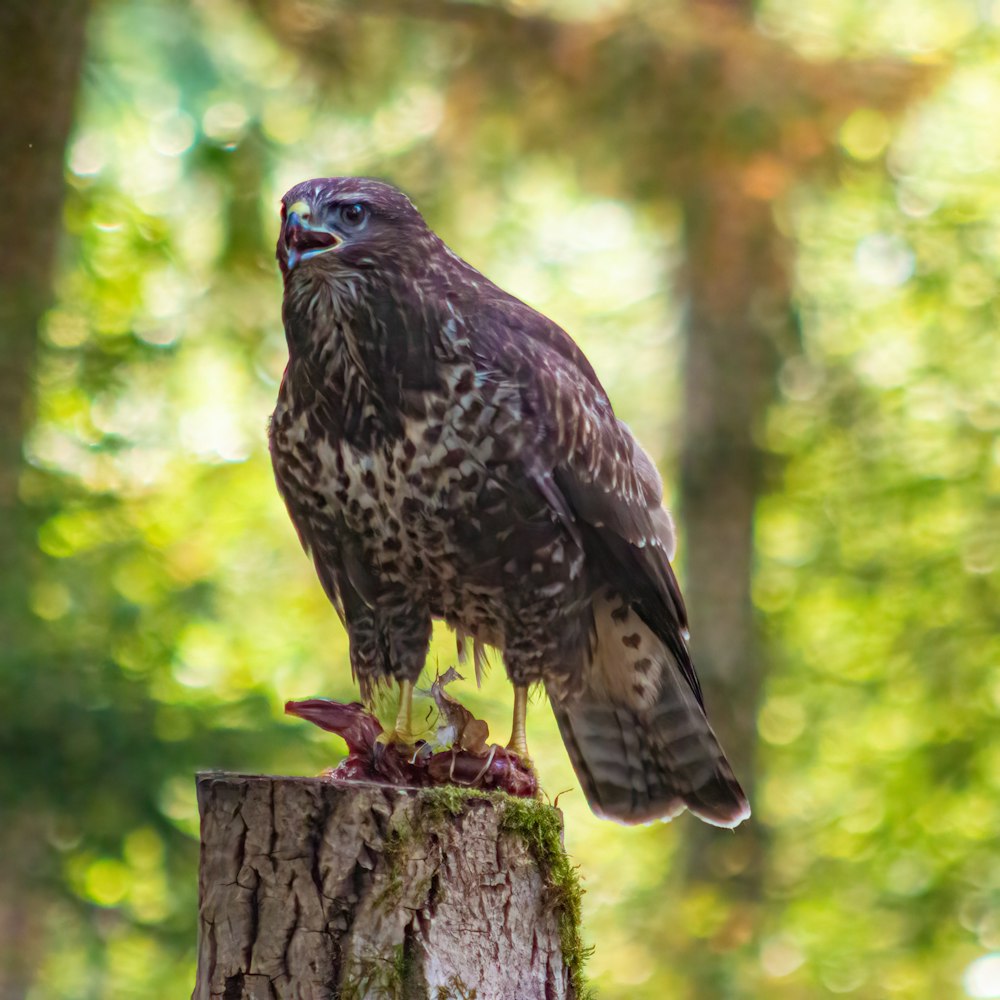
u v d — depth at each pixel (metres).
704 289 16.12
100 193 15.34
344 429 6.54
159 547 15.00
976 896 18.05
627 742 7.41
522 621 6.75
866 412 18.52
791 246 16.48
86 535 13.89
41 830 12.10
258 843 5.25
